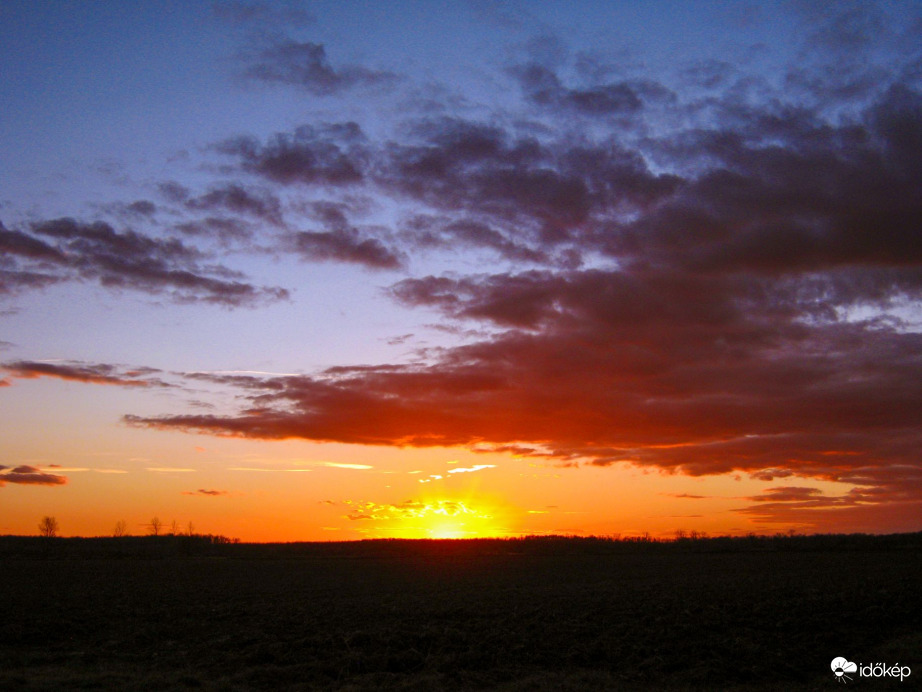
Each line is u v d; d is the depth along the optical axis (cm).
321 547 14012
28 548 12412
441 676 2269
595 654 2581
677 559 9338
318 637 2847
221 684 2106
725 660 2495
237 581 6172
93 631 3134
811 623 3128
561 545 13512
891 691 2103
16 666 2336
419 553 12312
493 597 4388
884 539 12038
